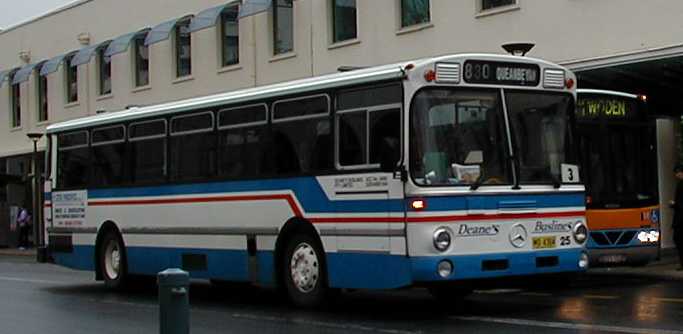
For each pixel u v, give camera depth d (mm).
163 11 34625
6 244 42750
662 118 22844
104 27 38312
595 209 16234
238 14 30281
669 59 18625
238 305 14867
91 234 17922
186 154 15578
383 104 11945
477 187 11742
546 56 21594
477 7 23188
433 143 11625
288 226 13461
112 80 37875
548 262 12172
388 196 11797
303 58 28594
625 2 20000
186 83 33688
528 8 22000
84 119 18312
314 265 13133
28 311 14977
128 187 16922
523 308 13031
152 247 16328
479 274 11633
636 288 15586
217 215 14836
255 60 30469
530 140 12289
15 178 43312
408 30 24953
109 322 13344
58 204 18891
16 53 44656
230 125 14648
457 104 11852
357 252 12242
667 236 22906
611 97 16750
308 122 13172
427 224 11438
